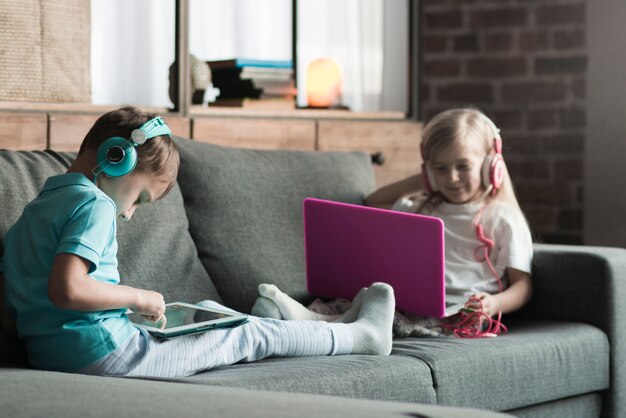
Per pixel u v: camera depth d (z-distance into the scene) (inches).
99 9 129.3
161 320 75.9
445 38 183.6
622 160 174.1
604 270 102.7
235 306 99.1
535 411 93.7
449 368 83.6
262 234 102.8
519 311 109.1
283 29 153.2
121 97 132.3
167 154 75.2
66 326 69.2
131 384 56.2
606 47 174.2
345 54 161.6
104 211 69.6
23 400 50.1
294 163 110.3
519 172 181.2
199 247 99.5
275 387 69.7
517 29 180.1
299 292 102.6
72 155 91.0
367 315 87.6
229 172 103.5
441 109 184.1
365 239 97.4
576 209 177.5
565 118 177.8
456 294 103.5
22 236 71.5
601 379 100.6
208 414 45.8
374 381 76.4
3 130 99.7
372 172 119.0
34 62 104.3
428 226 93.2
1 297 73.7
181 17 117.6
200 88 125.4
